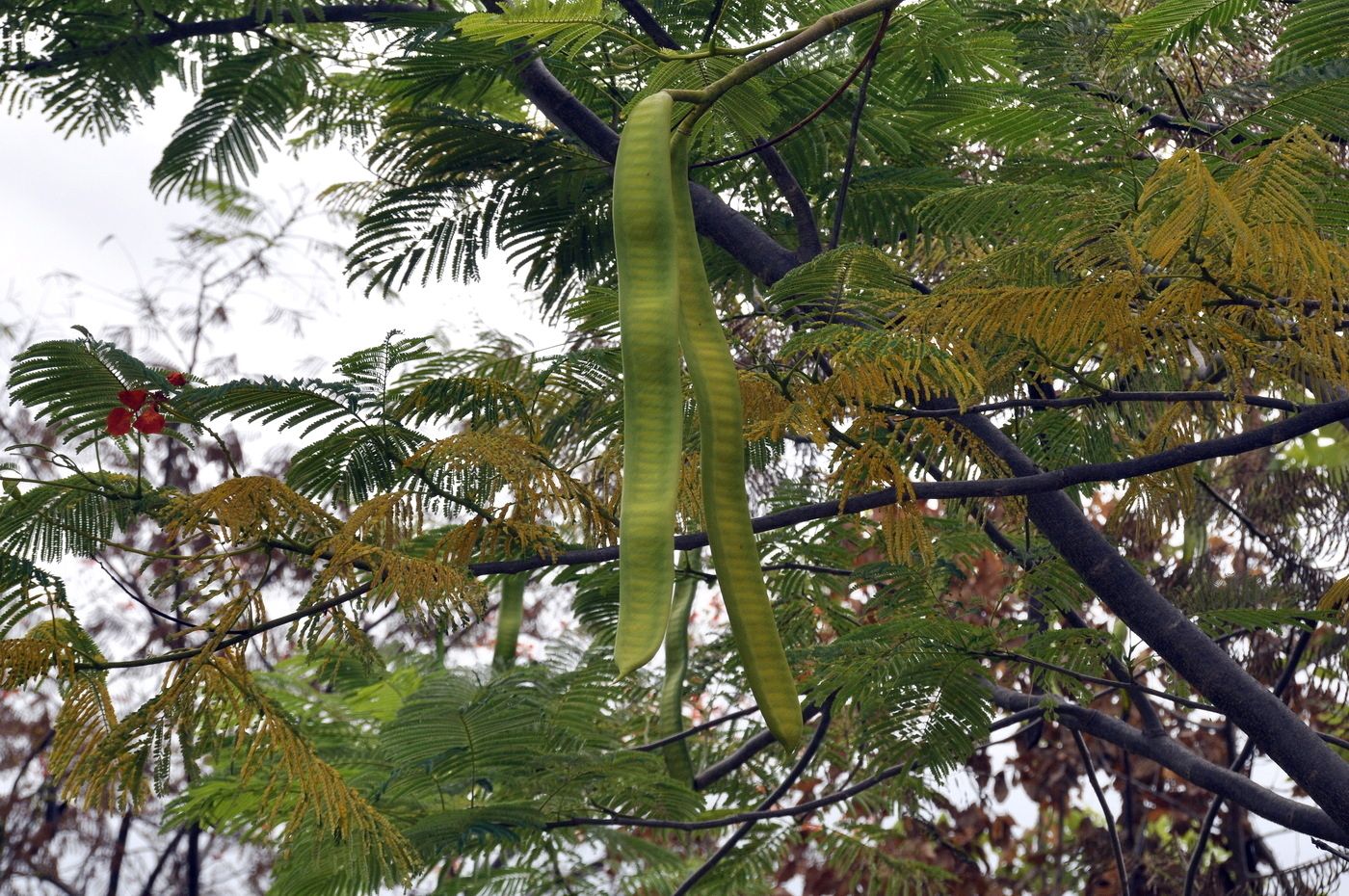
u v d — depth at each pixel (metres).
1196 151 1.30
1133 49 2.04
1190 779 2.83
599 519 1.95
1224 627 3.68
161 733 1.55
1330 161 1.35
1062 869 6.39
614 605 3.61
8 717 8.16
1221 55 2.45
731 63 1.73
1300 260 1.33
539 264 3.30
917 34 2.64
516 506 1.86
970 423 2.51
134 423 1.65
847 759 4.77
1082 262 1.58
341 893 2.63
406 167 3.15
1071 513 2.48
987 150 3.46
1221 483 4.96
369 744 4.01
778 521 1.83
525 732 3.06
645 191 0.91
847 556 3.57
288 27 4.55
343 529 1.72
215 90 4.34
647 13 2.81
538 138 3.18
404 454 1.88
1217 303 1.50
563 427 2.66
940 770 2.49
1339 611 2.50
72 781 1.51
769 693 0.93
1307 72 1.76
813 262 2.02
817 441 1.77
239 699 1.62
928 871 5.03
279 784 1.89
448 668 3.74
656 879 4.88
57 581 1.57
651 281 0.90
